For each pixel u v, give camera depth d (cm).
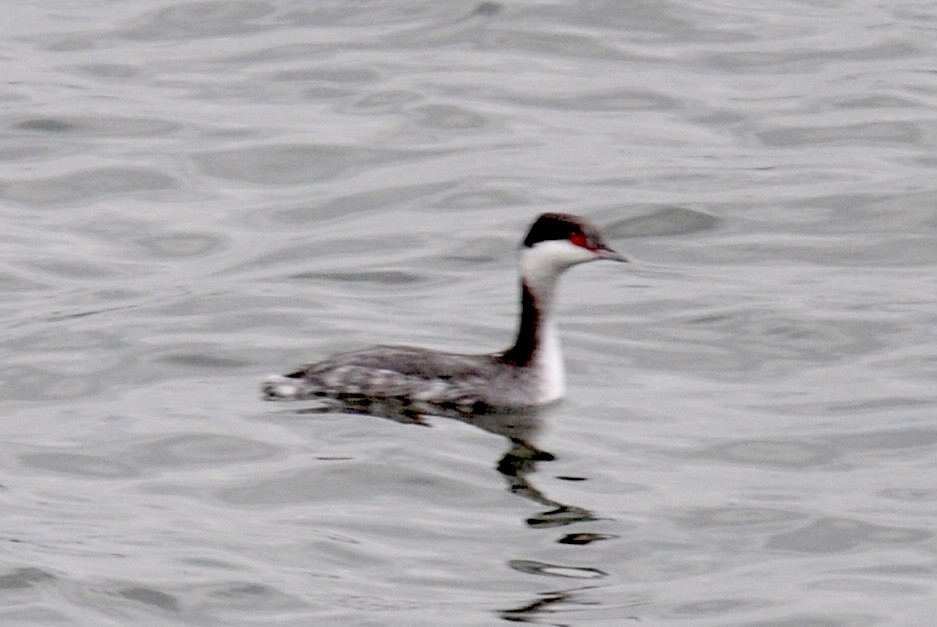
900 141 2397
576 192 2256
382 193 2270
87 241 2138
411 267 2059
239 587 1341
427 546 1408
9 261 2070
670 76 2603
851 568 1380
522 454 1566
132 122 2466
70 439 1592
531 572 1371
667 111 2498
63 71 2631
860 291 1977
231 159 2364
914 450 1585
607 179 2292
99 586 1340
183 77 2619
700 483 1520
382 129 2447
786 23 2788
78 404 1673
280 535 1422
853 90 2542
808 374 1764
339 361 1677
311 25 2792
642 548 1408
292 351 1795
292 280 2016
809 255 2092
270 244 2128
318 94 2562
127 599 1325
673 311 1922
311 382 1667
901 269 2048
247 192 2283
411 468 1529
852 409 1672
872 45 2694
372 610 1311
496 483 1509
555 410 1656
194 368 1755
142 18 2827
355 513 1459
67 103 2517
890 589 1346
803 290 1980
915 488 1512
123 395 1692
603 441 1597
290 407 1644
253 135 2427
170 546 1401
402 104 2520
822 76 2597
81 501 1477
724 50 2688
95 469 1537
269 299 1941
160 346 1800
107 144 2403
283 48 2711
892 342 1830
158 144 2405
